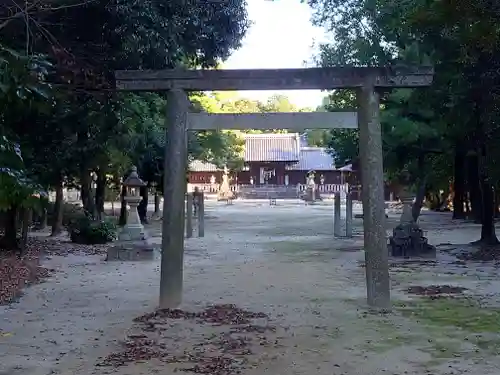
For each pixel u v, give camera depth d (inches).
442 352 278.8
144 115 748.6
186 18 433.4
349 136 1076.5
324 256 674.2
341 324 334.3
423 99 660.1
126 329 324.2
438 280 492.4
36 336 309.4
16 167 254.2
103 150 693.3
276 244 821.2
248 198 2714.1
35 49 427.2
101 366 257.9
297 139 2950.3
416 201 1146.7
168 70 378.3
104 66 454.3
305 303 394.0
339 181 2849.4
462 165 1312.7
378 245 379.6
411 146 907.4
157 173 1105.4
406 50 652.7
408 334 312.2
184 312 364.5
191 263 611.5
